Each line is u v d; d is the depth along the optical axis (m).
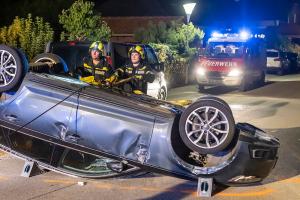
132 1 36.69
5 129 7.09
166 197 6.80
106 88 7.38
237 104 16.81
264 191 7.20
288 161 9.07
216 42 21.53
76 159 7.14
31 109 6.89
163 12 35.94
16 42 17.19
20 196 6.67
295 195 7.06
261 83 24.39
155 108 6.85
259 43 23.53
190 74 24.83
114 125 6.68
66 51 11.89
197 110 6.36
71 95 6.81
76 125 6.78
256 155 6.64
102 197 6.73
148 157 6.62
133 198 6.73
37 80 6.94
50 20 20.62
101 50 8.22
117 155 6.71
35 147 7.17
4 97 7.14
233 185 6.87
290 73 35.84
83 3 18.89
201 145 6.36
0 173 7.70
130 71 8.45
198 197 6.80
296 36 51.34
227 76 20.45
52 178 7.52
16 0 21.86
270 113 14.80
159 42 24.91
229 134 6.28
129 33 35.75
